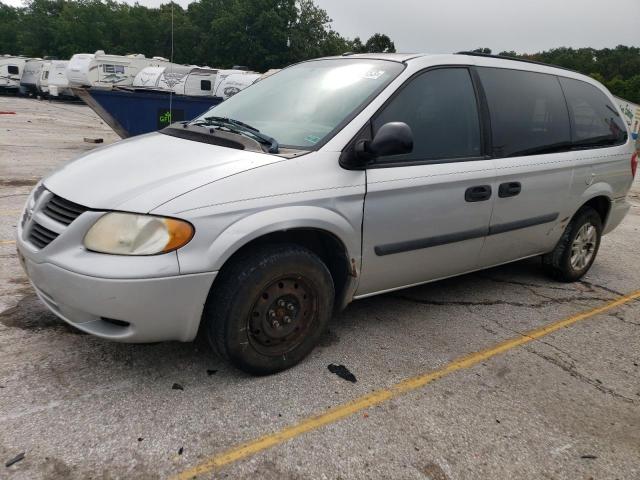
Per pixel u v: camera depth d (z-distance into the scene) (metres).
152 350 3.02
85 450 2.22
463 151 3.45
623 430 2.66
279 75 3.88
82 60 21.36
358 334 3.44
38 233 2.61
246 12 51.47
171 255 2.37
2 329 3.13
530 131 3.90
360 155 2.83
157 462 2.19
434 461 2.33
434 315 3.83
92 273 2.31
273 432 2.43
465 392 2.87
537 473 2.32
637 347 3.58
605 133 4.62
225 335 2.62
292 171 2.71
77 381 2.68
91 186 2.56
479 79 3.63
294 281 2.79
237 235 2.49
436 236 3.33
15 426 2.32
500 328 3.70
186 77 19.23
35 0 67.00
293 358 2.92
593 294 4.51
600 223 4.74
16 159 9.80
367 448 2.37
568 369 3.22
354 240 2.93
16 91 34.38
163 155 2.82
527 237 4.03
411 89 3.23
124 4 65.62
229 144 2.92
